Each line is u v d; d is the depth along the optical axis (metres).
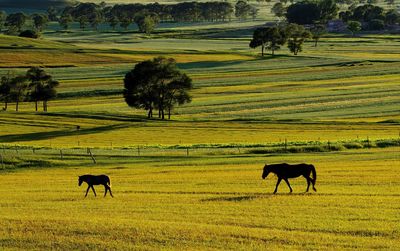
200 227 26.17
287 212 29.73
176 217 28.86
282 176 35.59
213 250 22.77
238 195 35.53
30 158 55.66
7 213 30.70
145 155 60.47
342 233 25.44
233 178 43.25
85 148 66.56
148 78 101.38
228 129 86.44
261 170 47.81
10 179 46.12
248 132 83.25
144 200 34.28
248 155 59.62
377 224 26.81
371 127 84.62
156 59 103.44
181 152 62.53
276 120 94.25
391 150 61.03
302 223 27.17
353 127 85.00
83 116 100.44
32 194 38.00
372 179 41.66
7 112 103.75
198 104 114.25
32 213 30.64
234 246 23.25
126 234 25.02
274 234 24.94
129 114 104.62
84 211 31.02
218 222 27.64
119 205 32.69
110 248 23.23
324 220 27.77
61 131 87.88
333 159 54.31
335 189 37.53
